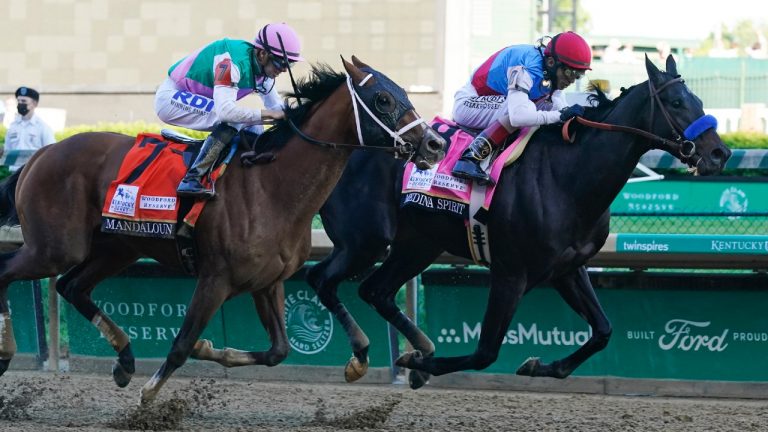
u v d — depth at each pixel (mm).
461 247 9023
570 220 8484
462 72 23672
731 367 10477
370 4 24109
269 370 11250
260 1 24594
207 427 8492
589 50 8719
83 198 8586
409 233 9484
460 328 10891
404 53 24047
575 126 8586
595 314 8945
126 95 24453
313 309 11141
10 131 14562
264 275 8273
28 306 11586
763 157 12039
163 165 8383
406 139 8047
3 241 11383
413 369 9234
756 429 8852
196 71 8562
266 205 8188
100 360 11445
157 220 8273
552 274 8695
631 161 8477
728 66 28203
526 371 9047
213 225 8148
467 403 9977
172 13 24938
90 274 9234
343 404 9812
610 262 11141
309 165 8195
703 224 12703
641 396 10555
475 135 9070
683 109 8273
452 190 8805
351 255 9539
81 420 8711
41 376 11133
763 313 10422
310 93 8297
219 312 11266
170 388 10523
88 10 25172
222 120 8227
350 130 8180
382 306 9742
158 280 11367
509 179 8633
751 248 10047
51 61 25266
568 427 8859
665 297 10578
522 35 30531
